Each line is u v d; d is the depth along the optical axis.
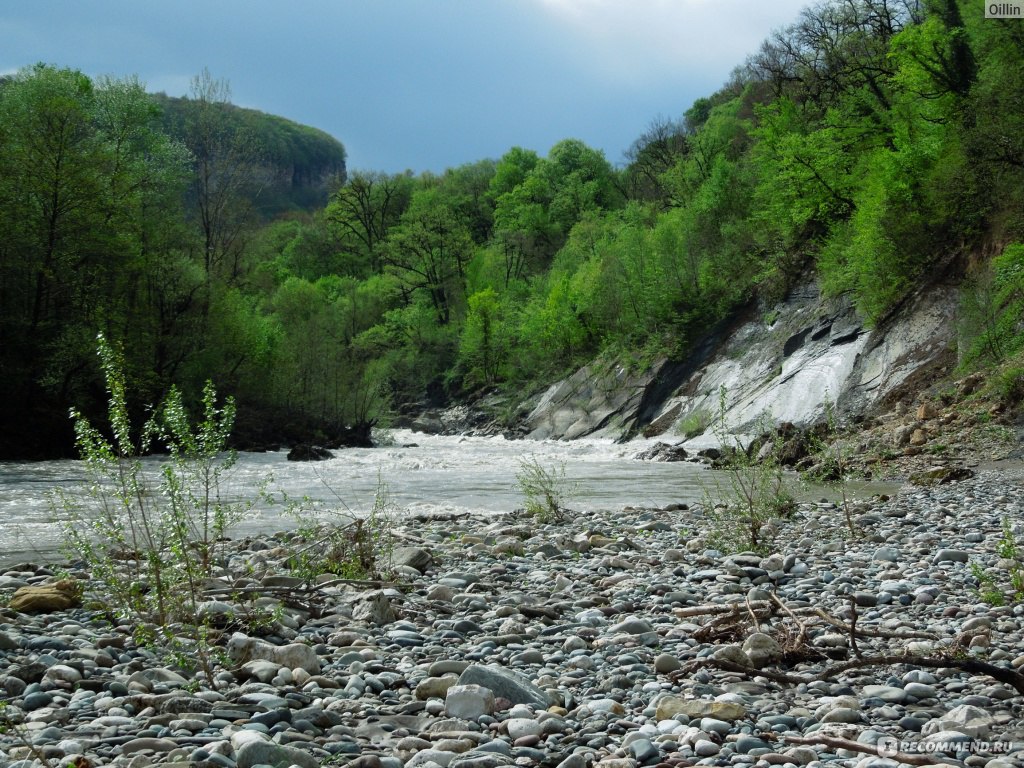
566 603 7.72
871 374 33.84
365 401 48.53
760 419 19.42
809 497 17.03
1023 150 30.91
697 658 5.61
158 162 46.59
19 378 34.84
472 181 113.31
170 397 6.51
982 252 32.03
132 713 4.61
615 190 101.31
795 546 10.84
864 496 16.92
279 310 68.31
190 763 3.69
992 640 5.90
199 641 5.51
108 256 38.50
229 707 4.64
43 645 5.80
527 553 10.90
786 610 6.35
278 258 112.69
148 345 39.72
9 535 12.78
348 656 5.79
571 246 79.81
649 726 4.34
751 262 50.19
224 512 8.05
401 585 8.44
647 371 50.38
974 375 26.31
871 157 42.19
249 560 9.55
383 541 10.33
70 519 7.50
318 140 197.12
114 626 6.60
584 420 51.91
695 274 52.41
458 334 77.44
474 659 5.91
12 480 23.81
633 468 29.27
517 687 4.84
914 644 5.76
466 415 66.19
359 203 109.00
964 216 33.94
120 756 3.87
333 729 4.32
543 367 63.59
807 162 44.78
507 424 59.84
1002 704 4.61
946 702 4.70
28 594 7.30
